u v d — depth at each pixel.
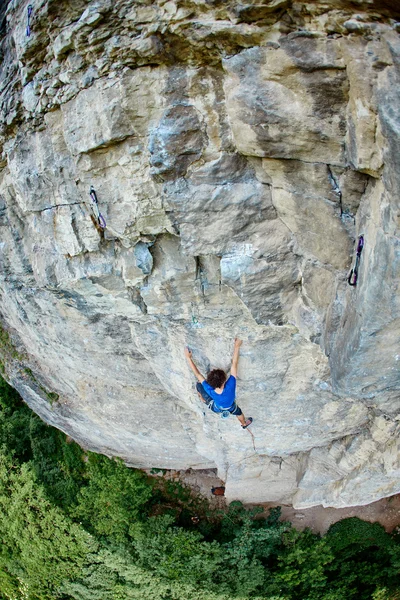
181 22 4.43
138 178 5.63
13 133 6.81
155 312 7.21
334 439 9.20
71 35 4.95
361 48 3.70
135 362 8.93
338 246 5.05
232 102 4.63
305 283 5.78
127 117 5.19
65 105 5.62
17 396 15.41
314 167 4.68
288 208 5.23
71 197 6.49
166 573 11.27
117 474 12.48
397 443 7.99
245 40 4.25
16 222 7.98
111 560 11.69
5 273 8.89
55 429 14.66
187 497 13.37
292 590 11.46
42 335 9.82
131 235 6.20
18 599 13.73
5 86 6.44
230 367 7.50
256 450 9.73
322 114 4.25
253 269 5.80
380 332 4.62
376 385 5.46
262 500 12.31
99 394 10.55
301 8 3.84
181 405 9.71
